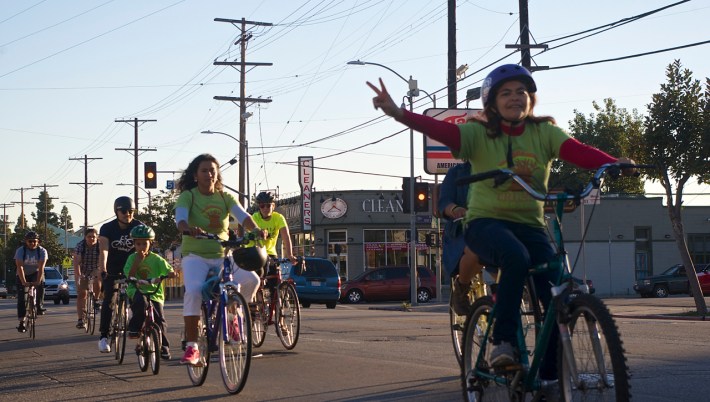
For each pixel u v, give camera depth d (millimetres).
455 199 6664
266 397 6992
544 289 4770
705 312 20375
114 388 7789
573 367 4340
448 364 8703
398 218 52438
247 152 41875
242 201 40750
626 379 3941
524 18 24609
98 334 14867
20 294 14531
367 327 14703
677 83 20891
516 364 4703
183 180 8031
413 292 32812
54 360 10461
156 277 9383
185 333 7855
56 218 163625
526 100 4875
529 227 4953
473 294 7078
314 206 52875
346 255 52031
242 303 7102
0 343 13461
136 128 62625
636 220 48438
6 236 116688
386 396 6820
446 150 28828
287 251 11148
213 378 8336
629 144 21516
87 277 15172
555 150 4953
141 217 62062
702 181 21609
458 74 32469
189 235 7637
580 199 4559
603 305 4113
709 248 49156
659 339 11328
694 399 6406
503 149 4887
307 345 11297
